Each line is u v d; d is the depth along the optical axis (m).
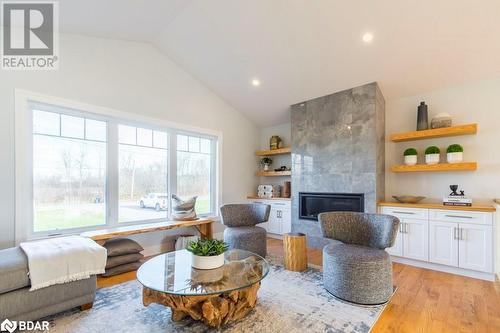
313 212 4.32
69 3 2.50
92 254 2.16
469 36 2.74
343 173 3.93
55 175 3.02
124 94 3.58
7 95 2.67
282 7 2.88
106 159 3.46
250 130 5.58
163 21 3.28
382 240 2.48
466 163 3.17
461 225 3.00
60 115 3.07
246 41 3.45
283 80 4.09
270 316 2.03
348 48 3.22
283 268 3.14
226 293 1.86
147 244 3.82
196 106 4.52
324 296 2.38
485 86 3.31
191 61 4.10
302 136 4.48
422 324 1.94
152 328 1.87
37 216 2.87
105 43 3.42
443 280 2.84
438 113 3.61
